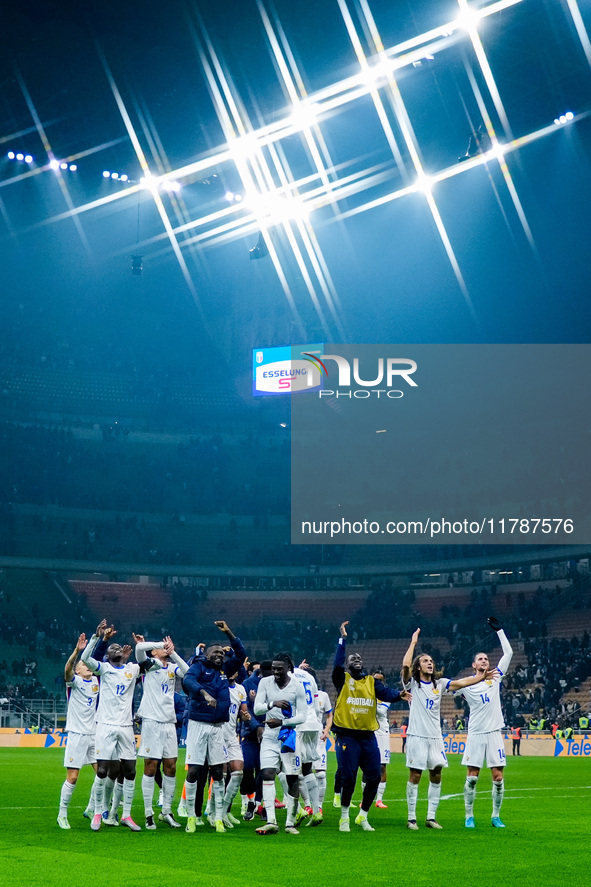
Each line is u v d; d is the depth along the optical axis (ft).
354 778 37.22
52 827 38.04
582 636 152.56
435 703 39.58
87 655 37.35
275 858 29.68
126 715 37.88
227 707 36.86
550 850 32.27
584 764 100.37
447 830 38.17
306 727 38.86
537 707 138.10
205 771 38.78
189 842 33.32
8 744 127.75
